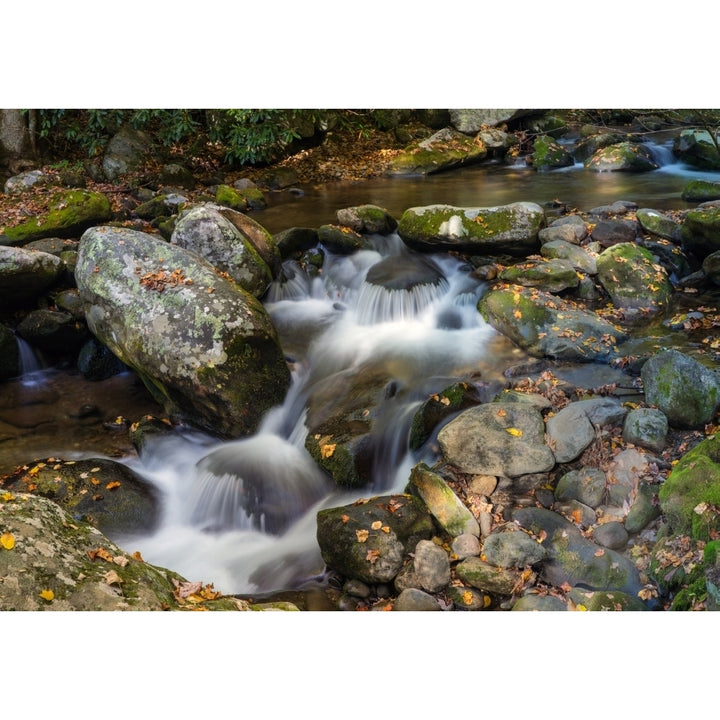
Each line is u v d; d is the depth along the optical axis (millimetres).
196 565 5289
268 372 6359
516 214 8008
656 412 5547
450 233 7992
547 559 4848
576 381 6250
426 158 11859
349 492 5730
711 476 4773
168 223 8609
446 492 5176
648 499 5055
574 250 7707
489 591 4727
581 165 12047
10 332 7227
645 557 4812
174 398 6375
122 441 6488
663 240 7984
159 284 6410
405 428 5945
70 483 5723
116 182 10562
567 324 6746
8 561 3936
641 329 6938
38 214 8711
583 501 5176
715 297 7367
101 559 4219
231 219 7766
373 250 8531
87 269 6727
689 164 11500
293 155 12359
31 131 10750
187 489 5930
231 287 6461
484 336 7027
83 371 7285
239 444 6195
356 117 13250
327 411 6238
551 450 5418
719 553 4336
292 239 8375
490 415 5609
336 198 10406
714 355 6395
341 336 7301
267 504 5691
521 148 12922
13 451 6324
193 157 11508
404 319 7496
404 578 4809
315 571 5148
